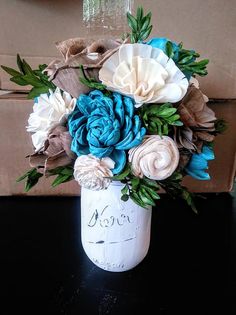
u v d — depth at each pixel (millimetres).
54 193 537
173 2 438
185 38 457
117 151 270
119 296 343
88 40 327
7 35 445
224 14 449
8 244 427
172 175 282
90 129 260
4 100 459
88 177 268
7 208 514
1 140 485
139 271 381
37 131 304
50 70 291
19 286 351
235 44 463
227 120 503
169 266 392
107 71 259
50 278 366
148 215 353
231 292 352
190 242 444
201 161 295
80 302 332
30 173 323
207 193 562
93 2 404
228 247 435
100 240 343
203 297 344
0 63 452
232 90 484
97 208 330
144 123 261
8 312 316
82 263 393
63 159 288
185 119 270
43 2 434
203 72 275
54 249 418
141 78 257
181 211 524
